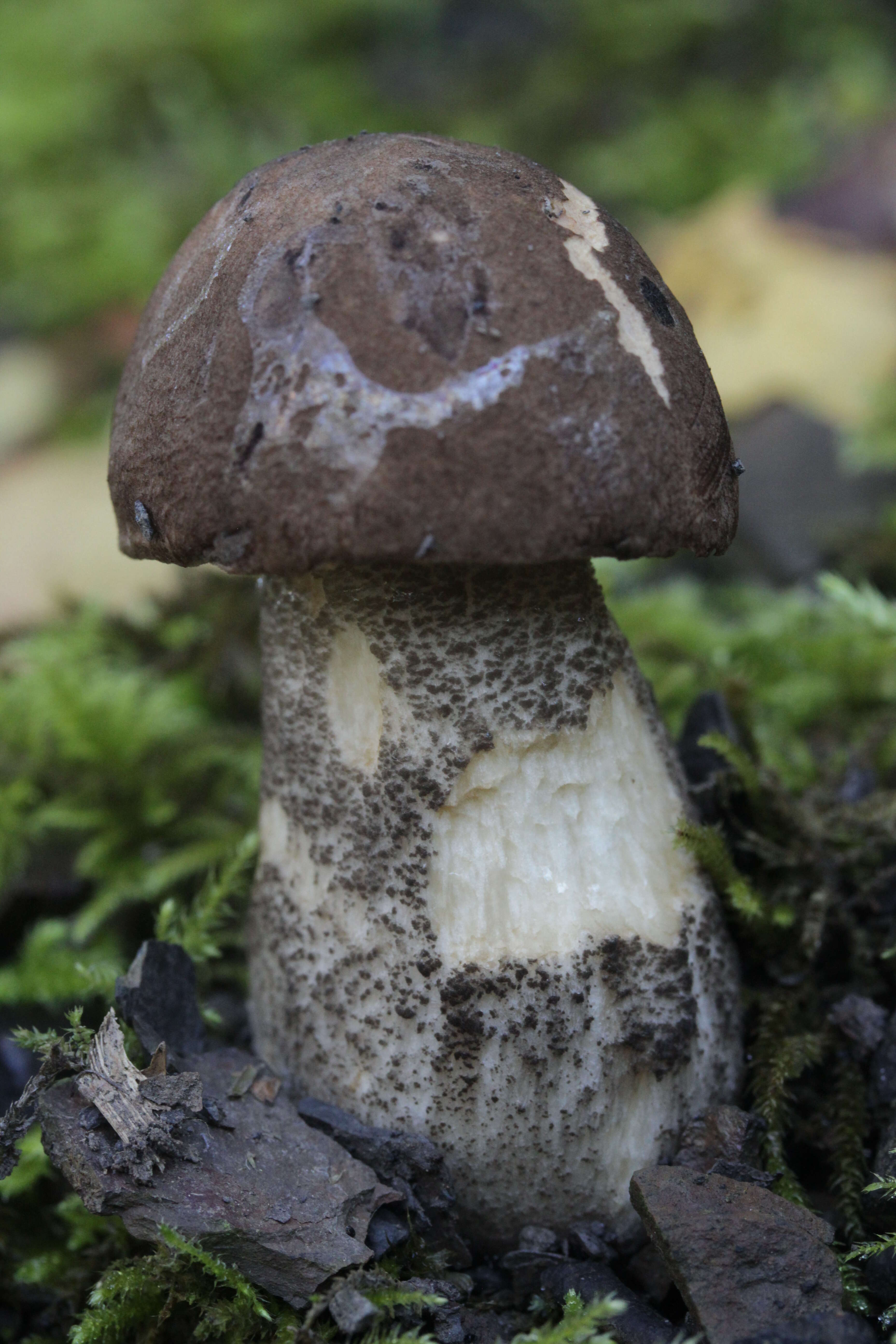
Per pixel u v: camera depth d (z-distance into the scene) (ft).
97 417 1.80
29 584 1.41
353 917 0.80
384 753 0.80
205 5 2.43
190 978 0.83
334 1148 0.80
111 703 1.03
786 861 0.89
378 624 0.79
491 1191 0.80
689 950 0.81
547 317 0.75
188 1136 0.79
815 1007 0.87
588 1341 0.76
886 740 0.96
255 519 0.75
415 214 0.76
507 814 0.80
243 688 1.09
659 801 0.82
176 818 1.02
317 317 0.75
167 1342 0.80
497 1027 0.79
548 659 0.79
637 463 0.76
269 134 2.28
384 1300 0.77
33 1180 0.84
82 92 2.32
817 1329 0.76
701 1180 0.79
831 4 2.49
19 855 0.98
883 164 1.56
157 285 0.81
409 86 2.68
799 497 1.34
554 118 2.44
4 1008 0.91
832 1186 0.82
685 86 2.48
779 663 1.07
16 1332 0.83
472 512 0.74
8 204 2.22
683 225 1.77
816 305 1.46
